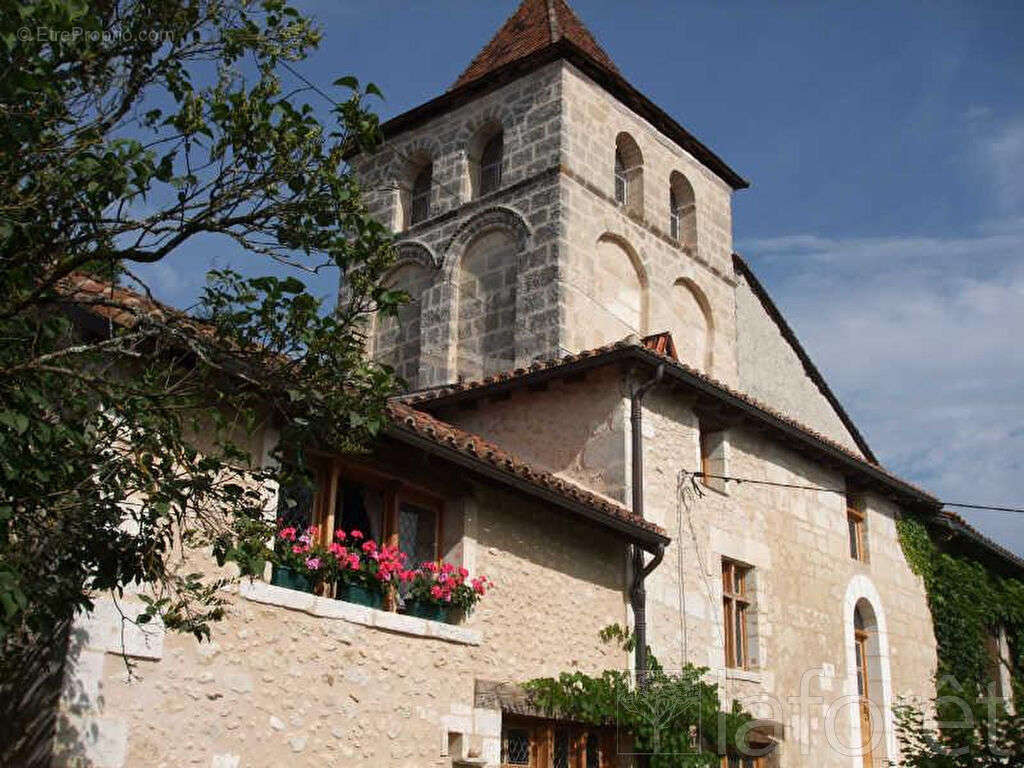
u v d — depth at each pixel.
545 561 12.08
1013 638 21.20
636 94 20.92
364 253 6.88
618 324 19.41
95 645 7.82
